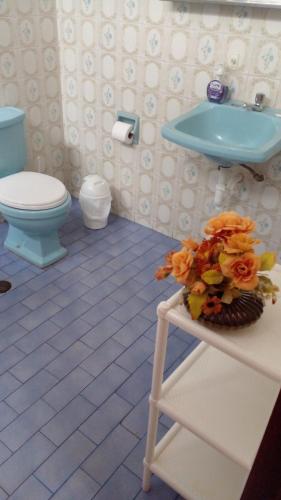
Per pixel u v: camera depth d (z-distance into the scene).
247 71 1.96
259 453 0.71
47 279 2.26
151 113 2.40
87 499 1.35
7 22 2.28
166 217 2.68
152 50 2.21
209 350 1.29
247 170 2.16
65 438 1.52
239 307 0.89
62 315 2.04
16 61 2.42
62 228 2.73
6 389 1.67
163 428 1.55
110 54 2.38
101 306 2.11
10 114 2.34
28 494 1.36
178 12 2.02
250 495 0.79
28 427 1.54
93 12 2.32
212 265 0.87
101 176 2.90
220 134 2.09
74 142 2.92
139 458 1.47
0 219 2.74
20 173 2.38
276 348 0.89
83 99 2.68
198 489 1.24
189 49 2.08
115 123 2.53
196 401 1.13
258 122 1.96
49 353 1.84
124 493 1.38
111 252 2.52
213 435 1.04
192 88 2.17
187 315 0.96
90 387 1.70
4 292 2.16
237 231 0.87
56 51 2.61
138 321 2.03
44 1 2.39
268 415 1.09
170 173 2.50
